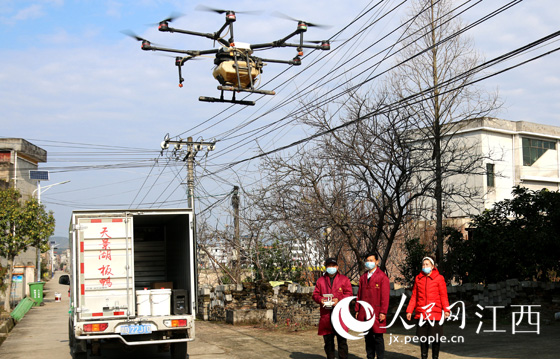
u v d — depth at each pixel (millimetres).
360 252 19109
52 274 95688
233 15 11656
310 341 13055
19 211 32031
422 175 20609
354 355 11000
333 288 9805
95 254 10523
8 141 45188
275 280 23031
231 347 12773
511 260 16219
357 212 18312
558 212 15711
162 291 10828
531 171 38844
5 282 31016
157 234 13570
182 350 11328
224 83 12367
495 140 36969
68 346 15008
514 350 10570
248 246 23266
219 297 19453
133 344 10492
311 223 17672
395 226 16438
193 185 26297
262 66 12789
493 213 17516
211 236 23812
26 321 24641
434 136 16875
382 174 16344
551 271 17031
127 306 10508
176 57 12539
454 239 17594
